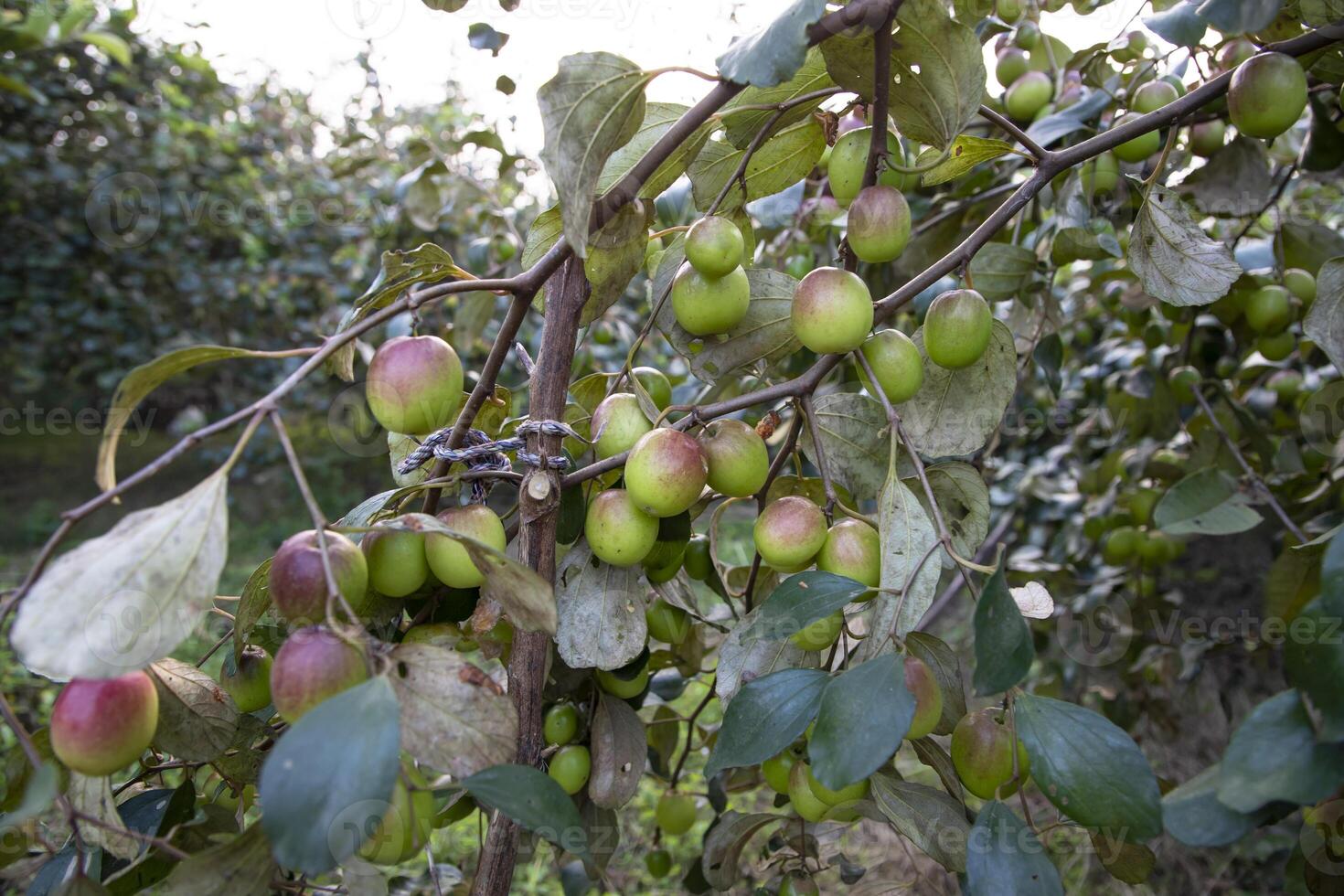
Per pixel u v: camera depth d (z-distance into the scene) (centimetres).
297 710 62
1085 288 218
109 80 493
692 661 119
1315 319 84
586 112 71
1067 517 233
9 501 493
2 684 237
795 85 88
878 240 81
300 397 503
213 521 61
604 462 87
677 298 88
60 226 503
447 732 65
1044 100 142
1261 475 168
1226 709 210
